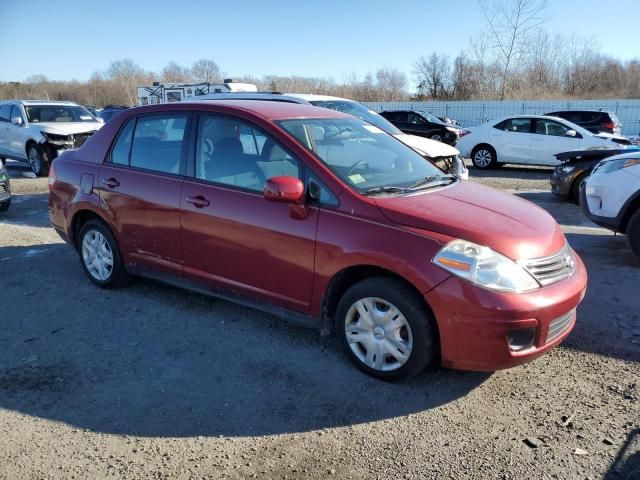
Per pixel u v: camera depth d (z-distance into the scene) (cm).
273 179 351
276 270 375
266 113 408
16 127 1318
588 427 300
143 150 463
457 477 262
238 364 372
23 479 263
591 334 415
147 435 296
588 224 802
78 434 297
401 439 292
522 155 1486
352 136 428
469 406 321
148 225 448
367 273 355
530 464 271
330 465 272
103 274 504
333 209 351
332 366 368
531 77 4372
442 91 4519
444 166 766
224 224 396
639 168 585
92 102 6044
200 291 434
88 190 493
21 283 532
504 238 320
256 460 276
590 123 1769
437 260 313
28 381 351
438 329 319
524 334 312
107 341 407
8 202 869
